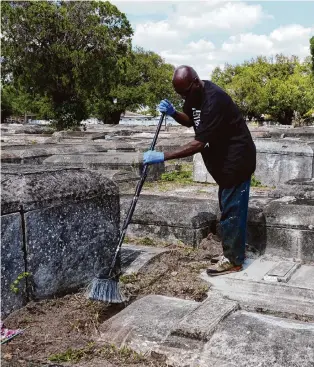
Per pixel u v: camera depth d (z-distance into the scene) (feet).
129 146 45.47
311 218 15.93
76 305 11.76
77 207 12.36
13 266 10.85
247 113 170.19
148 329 10.37
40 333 10.53
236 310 10.96
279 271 14.60
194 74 13.88
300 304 12.72
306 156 31.04
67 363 9.53
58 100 103.91
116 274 13.75
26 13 92.63
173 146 47.83
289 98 160.86
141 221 18.21
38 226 11.35
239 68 187.73
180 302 11.68
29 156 36.04
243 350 9.23
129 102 148.97
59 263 11.93
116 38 107.45
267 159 32.32
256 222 16.56
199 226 17.47
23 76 101.19
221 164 14.10
